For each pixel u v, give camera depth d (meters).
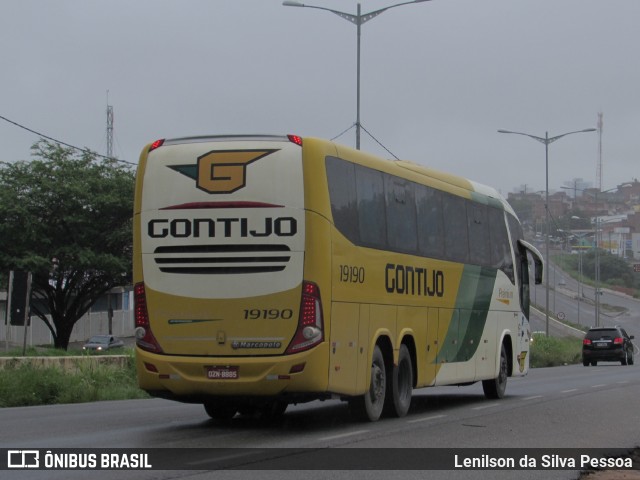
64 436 12.06
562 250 164.75
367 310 13.41
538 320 93.00
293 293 12.05
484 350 18.39
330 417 14.72
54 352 35.09
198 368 12.16
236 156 12.30
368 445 11.25
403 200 14.97
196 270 12.27
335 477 8.92
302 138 12.33
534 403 18.05
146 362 12.38
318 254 12.09
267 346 12.06
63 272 43.47
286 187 12.17
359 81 31.92
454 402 18.38
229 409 14.68
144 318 12.45
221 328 12.16
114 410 16.50
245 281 12.12
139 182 12.60
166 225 12.38
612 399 19.02
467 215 17.81
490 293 18.80
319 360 12.02
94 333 71.62
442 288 16.36
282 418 14.60
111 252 43.81
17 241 42.06
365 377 13.38
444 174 17.22
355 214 13.19
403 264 14.77
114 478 8.77
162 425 13.56
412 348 15.25
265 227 12.13
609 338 44.59
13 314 24.17
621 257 164.75
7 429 12.95
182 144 12.51
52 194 41.91
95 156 44.72
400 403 14.70
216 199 12.26
